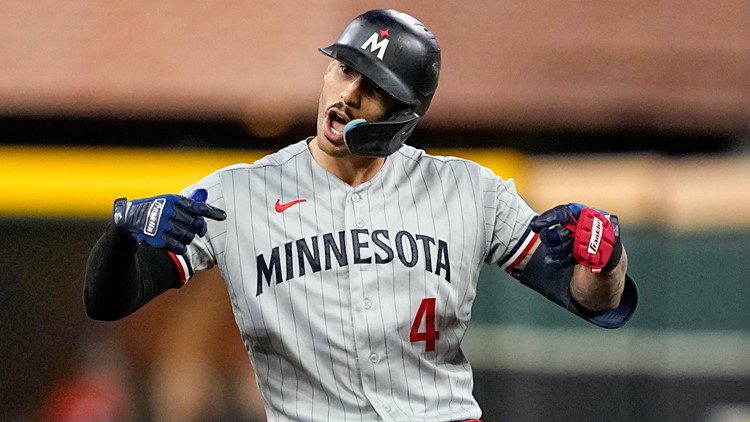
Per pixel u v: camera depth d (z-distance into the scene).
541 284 12.77
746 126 34.31
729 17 34.75
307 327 11.81
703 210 26.41
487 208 12.68
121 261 11.20
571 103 33.41
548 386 25.73
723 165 31.00
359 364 11.86
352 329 11.80
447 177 12.63
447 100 32.81
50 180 25.66
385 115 12.04
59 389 25.78
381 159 12.51
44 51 32.75
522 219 12.78
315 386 11.97
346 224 12.07
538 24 34.09
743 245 26.22
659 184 26.89
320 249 11.96
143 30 33.00
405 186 12.45
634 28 34.41
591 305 12.45
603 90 33.66
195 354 26.00
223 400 25.95
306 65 32.53
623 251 11.98
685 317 26.17
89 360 25.88
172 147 30.19
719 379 26.02
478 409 12.70
